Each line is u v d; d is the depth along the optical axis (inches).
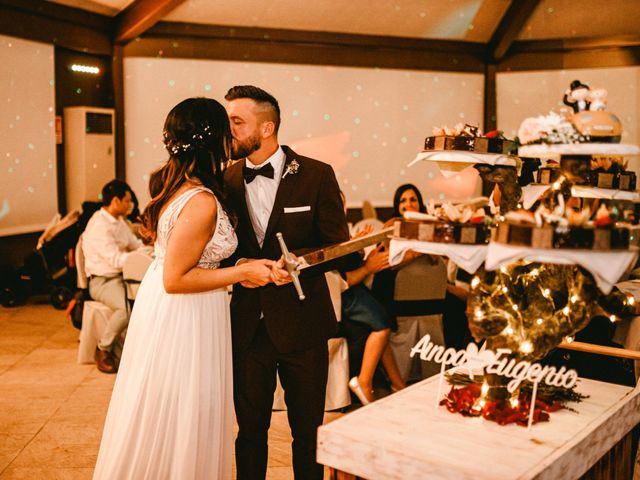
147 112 378.0
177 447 90.2
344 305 163.8
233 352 99.4
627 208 96.1
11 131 317.7
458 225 70.4
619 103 437.7
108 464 91.4
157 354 90.2
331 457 72.0
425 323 179.9
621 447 86.6
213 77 387.9
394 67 427.2
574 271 72.7
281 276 87.8
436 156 79.4
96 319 205.3
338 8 389.4
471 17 415.5
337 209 100.1
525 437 70.3
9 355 216.2
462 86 445.1
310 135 412.8
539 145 70.8
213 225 90.0
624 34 430.6
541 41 442.3
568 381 86.9
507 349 73.6
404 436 70.2
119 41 368.2
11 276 291.7
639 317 132.3
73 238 289.1
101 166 360.8
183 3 339.9
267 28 394.6
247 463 99.3
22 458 136.9
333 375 165.3
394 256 73.4
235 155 97.2
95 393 179.2
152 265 95.0
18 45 318.7
